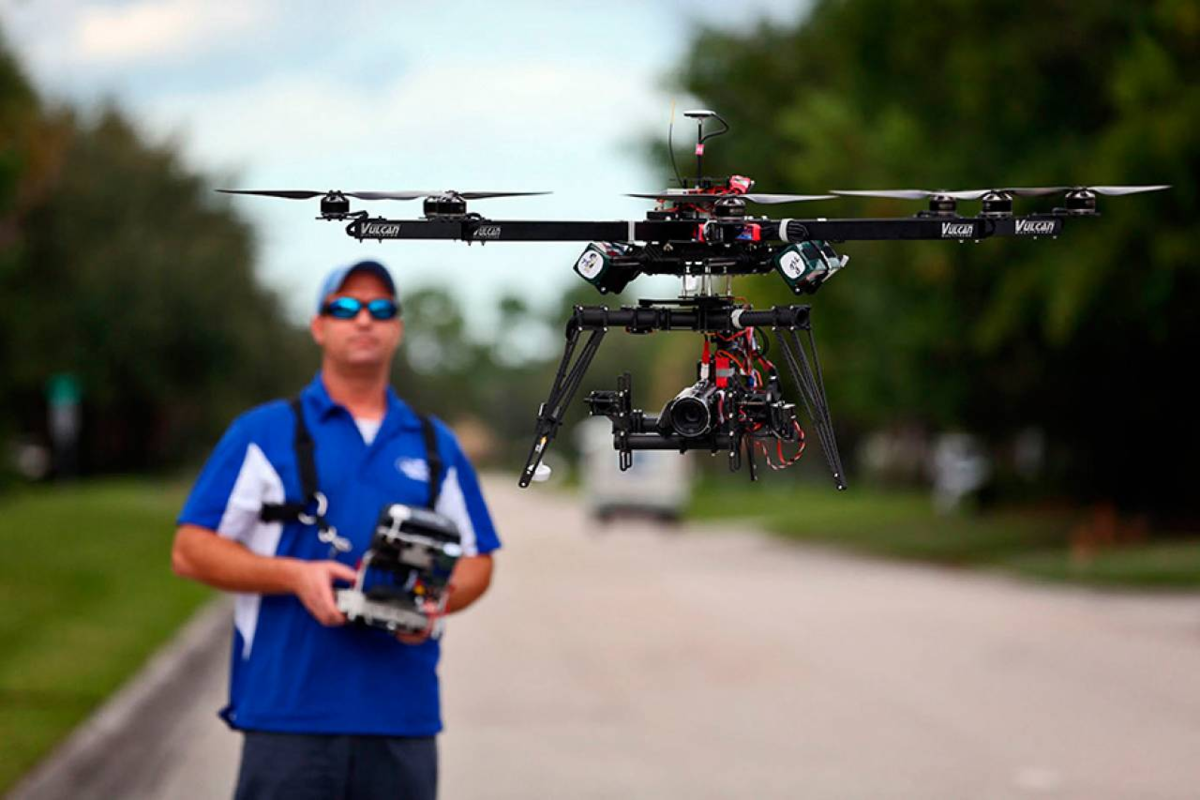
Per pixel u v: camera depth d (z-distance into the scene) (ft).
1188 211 176.55
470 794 64.95
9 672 91.56
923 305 218.38
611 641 118.11
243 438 34.71
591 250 23.21
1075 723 81.20
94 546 183.52
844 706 87.15
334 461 34.71
